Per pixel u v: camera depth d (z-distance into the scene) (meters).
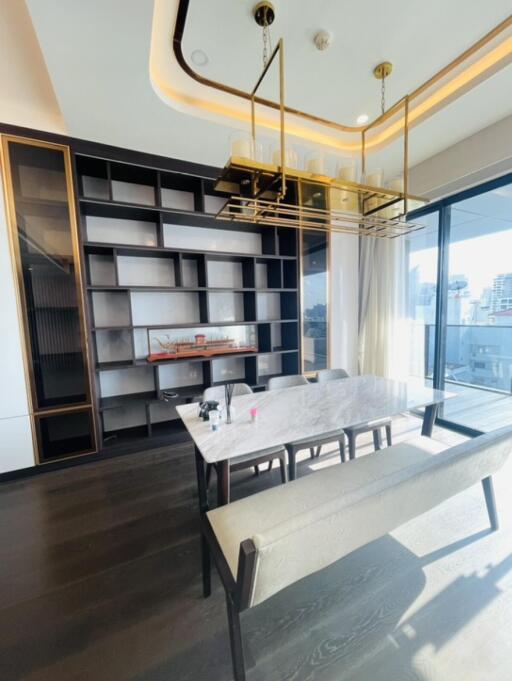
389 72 1.92
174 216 2.90
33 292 2.43
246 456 1.83
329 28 1.62
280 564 0.91
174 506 2.07
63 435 2.65
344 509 0.97
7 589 1.46
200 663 1.14
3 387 2.34
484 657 1.12
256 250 3.56
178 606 1.36
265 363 3.74
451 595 1.37
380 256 3.59
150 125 2.22
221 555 1.15
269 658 1.14
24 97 2.07
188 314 3.23
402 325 3.54
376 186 1.82
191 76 1.91
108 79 1.76
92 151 2.43
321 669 1.10
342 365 3.81
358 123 2.46
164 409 3.23
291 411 1.87
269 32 1.63
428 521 1.82
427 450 1.81
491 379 3.14
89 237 2.77
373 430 2.38
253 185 1.56
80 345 2.54
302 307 3.51
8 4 1.47
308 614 1.30
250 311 3.39
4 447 2.37
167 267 3.11
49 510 2.04
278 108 1.98
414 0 1.47
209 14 1.52
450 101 2.08
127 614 1.33
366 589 1.41
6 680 1.10
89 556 1.65
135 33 1.47
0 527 1.89
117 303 2.92
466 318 3.22
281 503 1.36
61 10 1.34
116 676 1.11
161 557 1.64
